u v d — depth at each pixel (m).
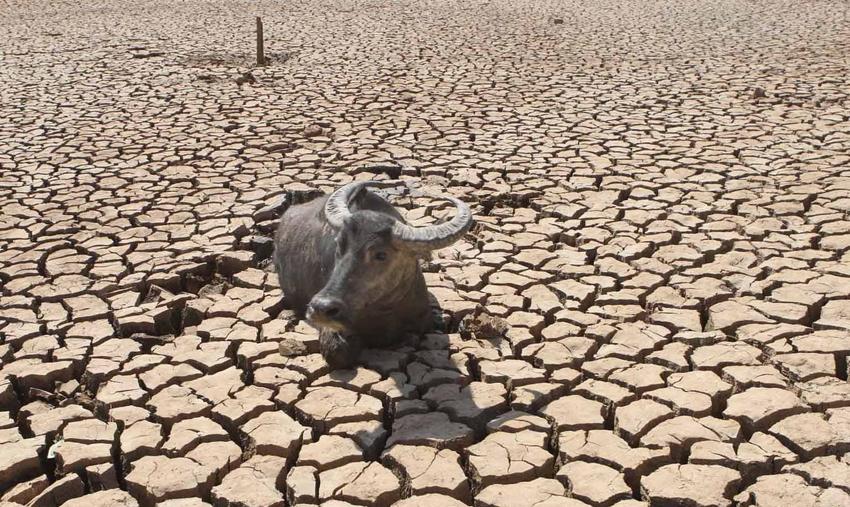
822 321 5.59
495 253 7.08
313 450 4.44
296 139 10.92
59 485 4.19
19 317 6.06
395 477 4.21
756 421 4.45
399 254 4.65
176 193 8.86
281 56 17.53
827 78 13.73
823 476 3.97
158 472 4.28
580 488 4.04
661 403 4.72
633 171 9.22
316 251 5.52
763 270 6.50
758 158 9.55
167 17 24.27
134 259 7.08
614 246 7.15
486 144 10.50
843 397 4.62
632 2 26.66
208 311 6.09
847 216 7.61
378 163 9.77
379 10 25.27
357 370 5.21
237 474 4.26
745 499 3.89
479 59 16.66
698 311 5.99
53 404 5.10
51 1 28.05
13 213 8.30
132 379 5.18
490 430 4.57
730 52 16.78
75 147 10.70
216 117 12.15
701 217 7.84
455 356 5.35
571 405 4.75
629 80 14.28
